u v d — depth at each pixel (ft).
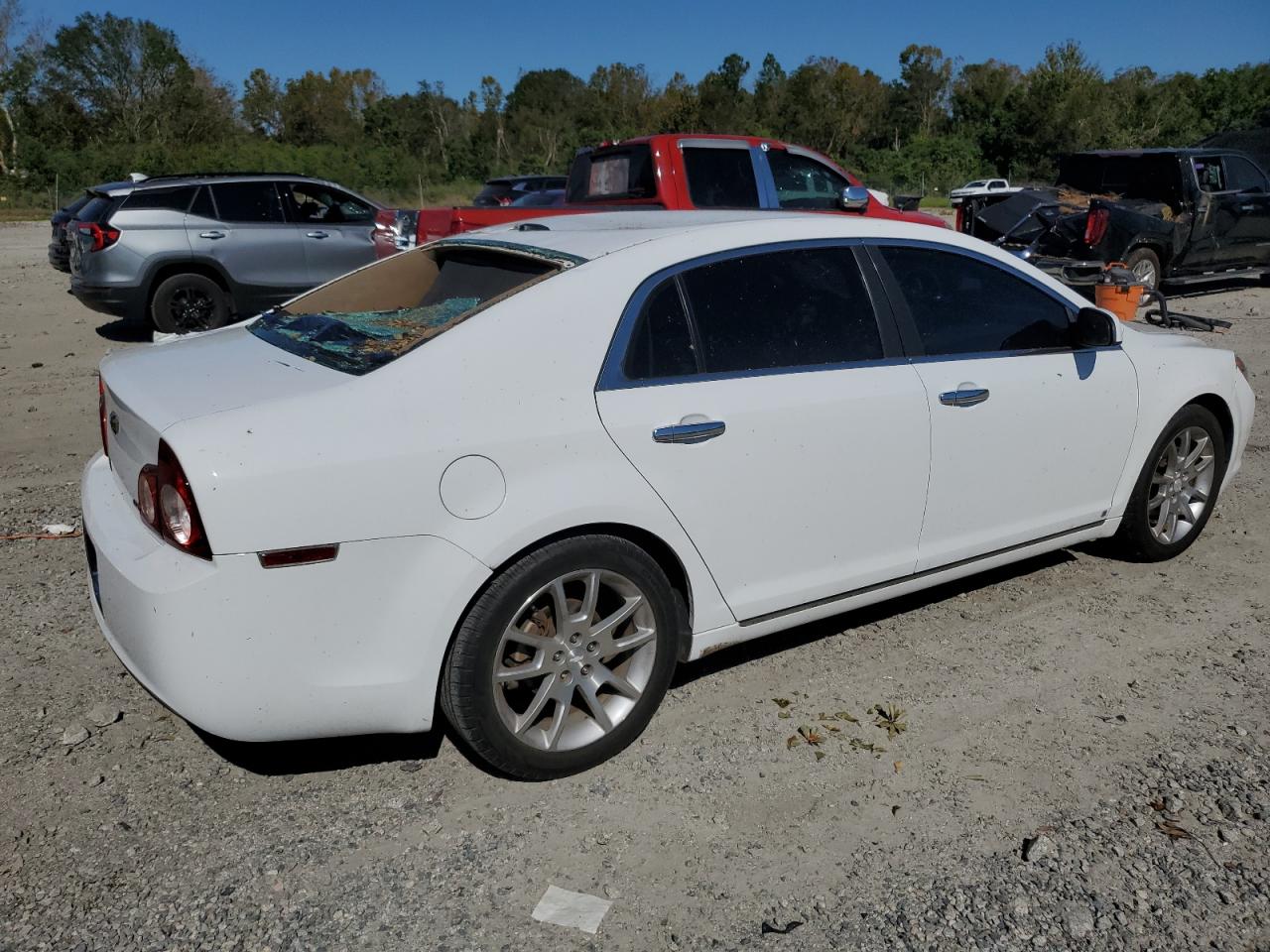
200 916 8.46
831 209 32.09
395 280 12.38
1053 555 16.34
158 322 35.29
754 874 9.05
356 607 9.01
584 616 10.14
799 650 13.19
